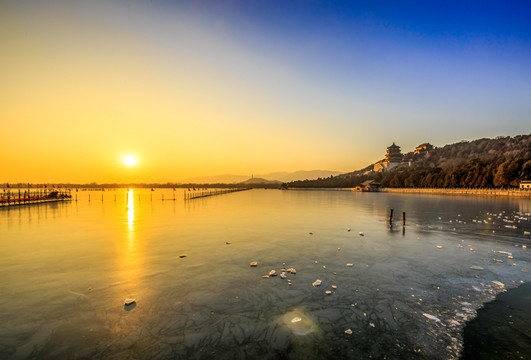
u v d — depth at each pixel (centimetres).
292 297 1026
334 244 1856
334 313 910
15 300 985
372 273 1280
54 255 1565
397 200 6869
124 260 1470
